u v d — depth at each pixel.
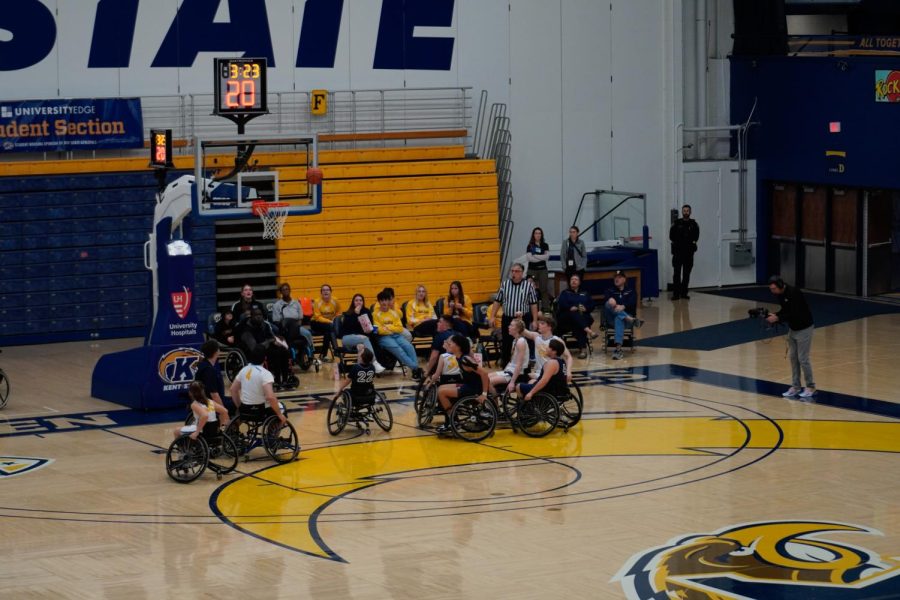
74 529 15.48
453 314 26.48
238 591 13.10
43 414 22.22
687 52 35.62
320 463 18.72
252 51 31.20
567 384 20.56
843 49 33.16
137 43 30.20
